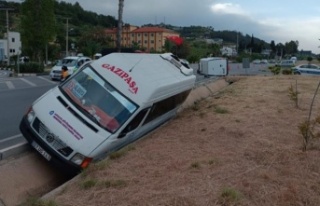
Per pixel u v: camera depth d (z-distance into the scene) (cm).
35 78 3247
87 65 868
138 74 855
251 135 874
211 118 1103
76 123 742
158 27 11638
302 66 4397
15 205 626
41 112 764
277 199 510
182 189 531
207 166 638
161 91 880
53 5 4922
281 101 1462
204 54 8619
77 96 800
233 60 10631
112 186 548
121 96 799
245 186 547
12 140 900
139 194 512
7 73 4425
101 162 666
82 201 496
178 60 1241
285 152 729
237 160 676
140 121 831
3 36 8950
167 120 1143
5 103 1457
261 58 12781
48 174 743
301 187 552
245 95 1680
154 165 648
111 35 9919
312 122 899
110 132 743
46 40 4894
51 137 726
